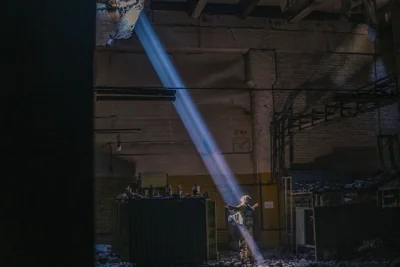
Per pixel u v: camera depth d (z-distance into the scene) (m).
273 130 13.86
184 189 13.58
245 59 14.30
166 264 9.46
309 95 14.21
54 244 2.19
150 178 12.78
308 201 11.69
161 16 13.69
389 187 10.12
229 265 9.60
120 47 13.38
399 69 9.85
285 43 14.26
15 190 2.19
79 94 2.33
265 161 13.74
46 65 2.31
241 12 13.92
